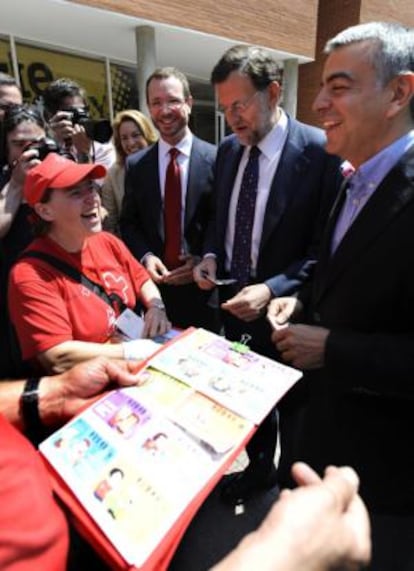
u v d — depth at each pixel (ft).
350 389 3.72
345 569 1.73
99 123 8.16
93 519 2.32
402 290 3.40
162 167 7.91
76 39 21.67
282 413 6.32
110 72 25.14
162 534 2.24
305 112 34.63
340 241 3.85
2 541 1.62
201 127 33.83
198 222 7.95
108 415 3.00
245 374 3.54
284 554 1.62
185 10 20.70
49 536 1.74
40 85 22.25
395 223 3.32
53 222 4.64
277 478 6.26
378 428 3.69
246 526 6.30
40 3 16.90
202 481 2.52
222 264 7.01
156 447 2.73
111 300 5.12
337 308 3.79
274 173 5.98
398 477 3.68
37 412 3.30
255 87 5.52
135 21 19.33
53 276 4.56
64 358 4.27
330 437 4.00
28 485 1.82
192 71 30.45
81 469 2.59
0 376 4.71
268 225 6.02
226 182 6.69
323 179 5.79
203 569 5.65
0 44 20.30
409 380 3.28
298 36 26.91
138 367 3.64
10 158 6.59
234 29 23.13
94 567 2.84
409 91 3.35
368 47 3.28
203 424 2.93
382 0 30.96
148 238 8.25
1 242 6.10
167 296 8.23
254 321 6.46
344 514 1.86
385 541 3.90
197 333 4.23
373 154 3.68
